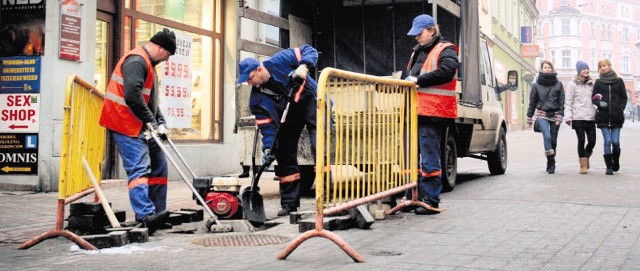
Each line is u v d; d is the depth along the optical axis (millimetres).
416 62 7070
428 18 6953
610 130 11117
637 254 4680
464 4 9133
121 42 10609
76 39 9609
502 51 37156
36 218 6906
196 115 12430
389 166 6359
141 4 11125
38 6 9258
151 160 6242
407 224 6152
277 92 6820
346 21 10703
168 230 6172
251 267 4398
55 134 9328
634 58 96812
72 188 5668
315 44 10836
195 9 12445
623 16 94688
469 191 8977
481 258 4551
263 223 6469
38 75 9258
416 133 6852
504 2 37562
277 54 6895
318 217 4652
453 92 6887
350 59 10703
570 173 11445
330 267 4344
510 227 5906
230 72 13141
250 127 8523
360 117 5703
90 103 6254
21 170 9297
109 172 10445
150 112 5781
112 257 4848
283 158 6949
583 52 88938
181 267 4445
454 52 6758
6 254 4996
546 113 11492
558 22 88062
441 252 4789
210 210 6109
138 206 5816
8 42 9375
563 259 4508
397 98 6477
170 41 5945
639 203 7461
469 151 9805
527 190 8906
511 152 18281
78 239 5203
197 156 12109
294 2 10500
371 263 4441
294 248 4688
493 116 11078
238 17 8969
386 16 10523
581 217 6465
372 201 5875
